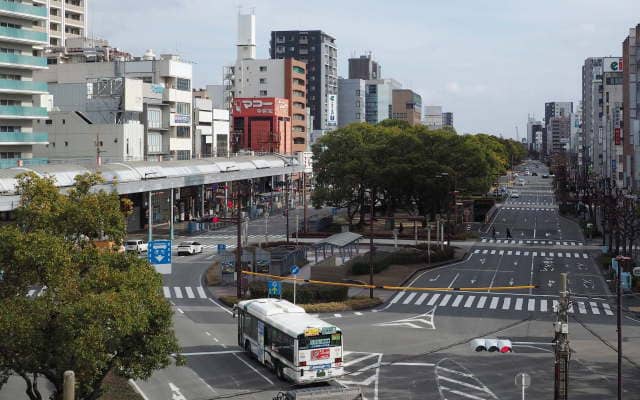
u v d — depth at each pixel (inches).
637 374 1605.6
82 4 6633.9
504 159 7869.1
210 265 3144.7
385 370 1612.9
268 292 2225.6
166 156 4975.4
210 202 5196.9
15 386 1483.8
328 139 4439.0
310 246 3430.1
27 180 1302.9
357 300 2346.2
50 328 1069.1
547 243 4060.0
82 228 1273.4
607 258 3280.0
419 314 2223.2
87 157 4436.5
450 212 4293.8
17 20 3742.6
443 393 1451.8
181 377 1541.6
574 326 2082.9
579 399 1428.4
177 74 5265.8
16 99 3742.6
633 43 5438.0
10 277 1120.2
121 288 1137.4
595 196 4603.8
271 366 1578.5
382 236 4087.1
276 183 6584.6
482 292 2618.1
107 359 1106.1
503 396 1433.3
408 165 4010.8
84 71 5260.8
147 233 4153.5
